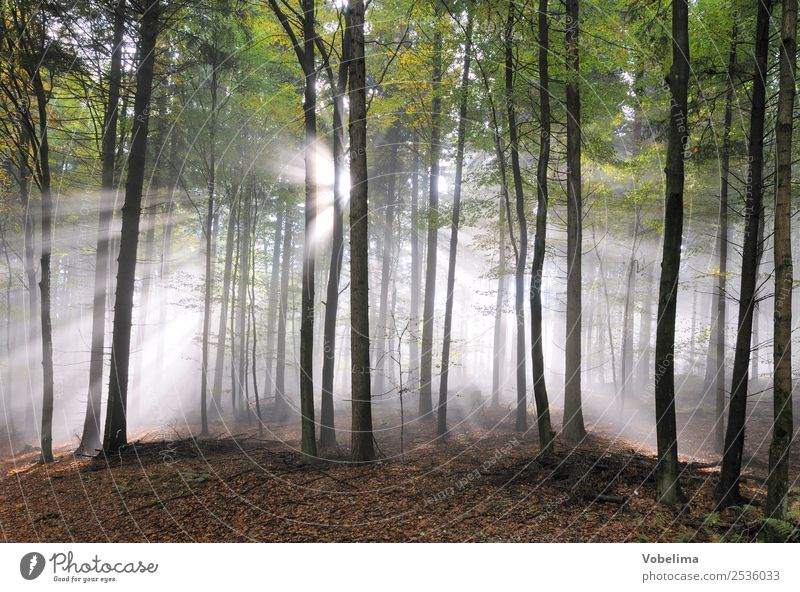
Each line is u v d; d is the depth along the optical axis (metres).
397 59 12.60
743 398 6.64
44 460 10.64
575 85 10.76
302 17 9.90
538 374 8.86
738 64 9.20
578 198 11.11
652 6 8.39
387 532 6.20
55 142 16.66
